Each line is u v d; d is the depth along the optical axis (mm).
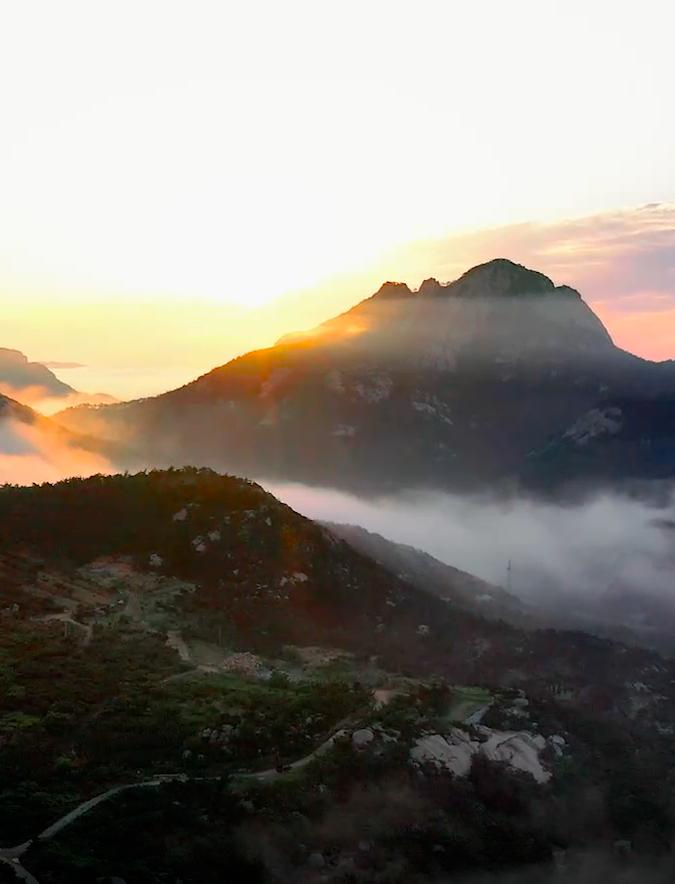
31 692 81500
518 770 86250
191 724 78750
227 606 116500
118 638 98562
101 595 112875
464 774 82375
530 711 98812
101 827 63750
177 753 74875
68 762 71375
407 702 91625
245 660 97438
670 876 81500
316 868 67750
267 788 72000
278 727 79875
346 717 84938
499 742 88562
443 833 74812
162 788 68875
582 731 99438
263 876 64938
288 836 68312
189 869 62750
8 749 71875
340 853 69938
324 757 77188
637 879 79875
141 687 85500
